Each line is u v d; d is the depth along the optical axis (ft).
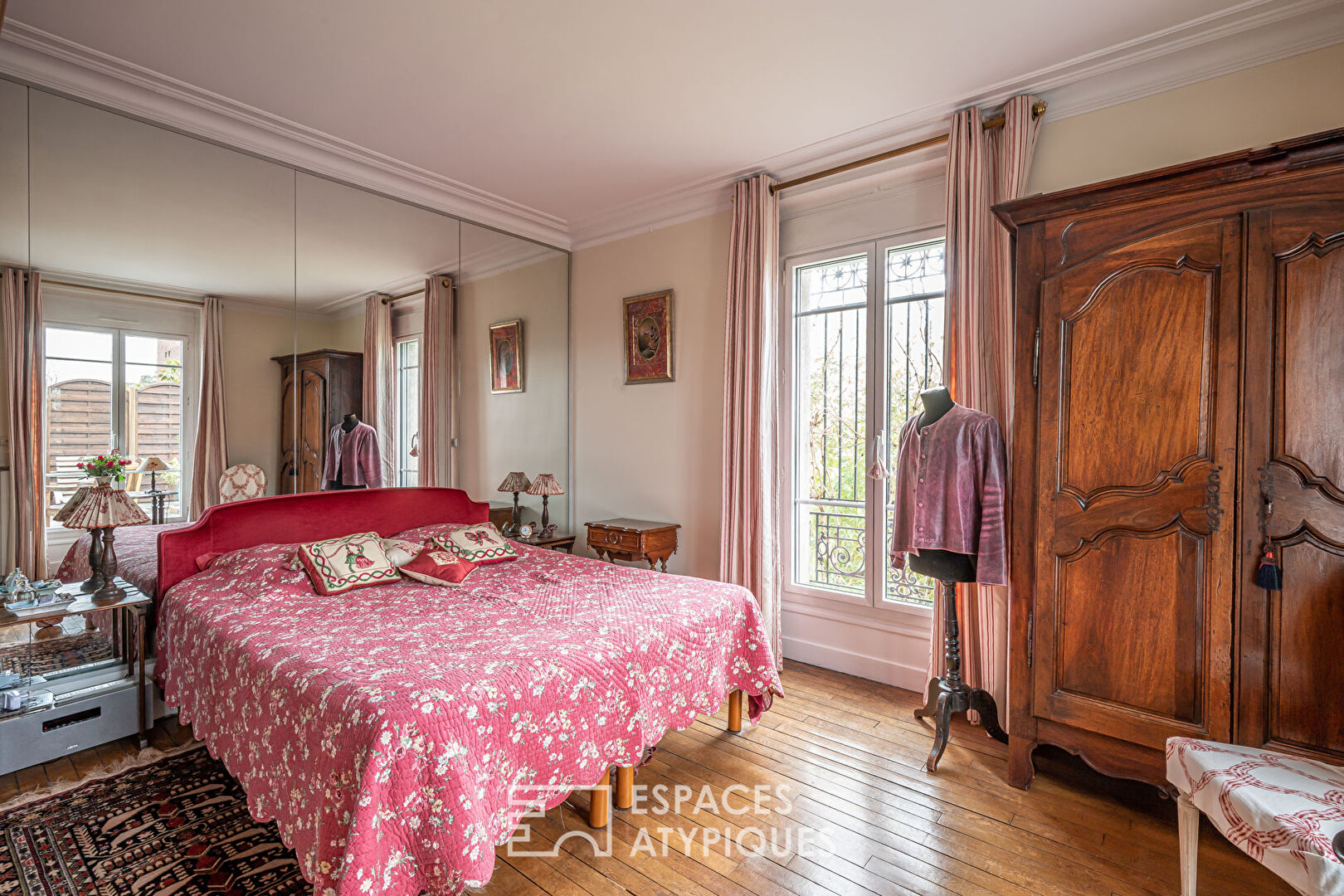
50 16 7.35
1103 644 7.06
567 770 6.07
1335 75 7.32
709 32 7.80
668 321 13.58
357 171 11.52
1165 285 6.68
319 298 11.23
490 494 14.11
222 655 6.87
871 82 8.93
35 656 7.98
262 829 6.61
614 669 6.63
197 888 5.71
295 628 7.11
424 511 12.47
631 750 6.72
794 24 7.63
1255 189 6.20
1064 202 7.23
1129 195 6.83
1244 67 7.81
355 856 4.43
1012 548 7.73
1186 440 6.57
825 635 11.94
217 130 9.79
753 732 9.23
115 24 7.52
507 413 14.38
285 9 7.27
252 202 10.36
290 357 10.84
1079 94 8.86
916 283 10.88
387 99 9.35
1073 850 6.52
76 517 8.13
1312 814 4.42
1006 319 9.07
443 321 13.17
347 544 9.53
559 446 15.52
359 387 11.81
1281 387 6.08
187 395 9.69
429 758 4.89
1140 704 6.82
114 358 9.00
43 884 5.72
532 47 8.10
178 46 7.98
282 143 10.49
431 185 12.49
